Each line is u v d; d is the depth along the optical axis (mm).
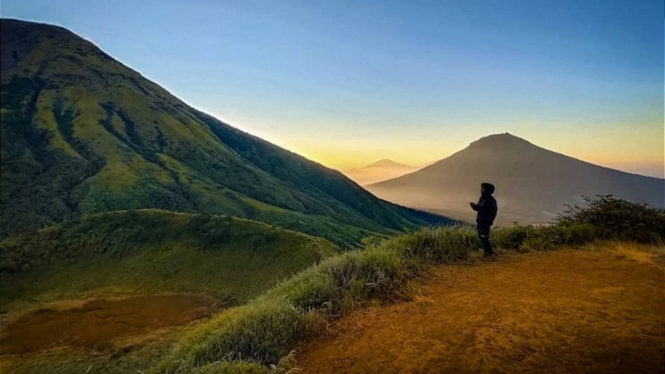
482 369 4152
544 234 10305
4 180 107875
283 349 5523
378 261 7805
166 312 51281
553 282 6754
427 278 7711
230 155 174500
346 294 6934
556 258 8516
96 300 57781
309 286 7242
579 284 6520
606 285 6363
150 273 65125
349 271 7723
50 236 74625
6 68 193375
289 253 61531
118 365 30797
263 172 177375
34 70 195250
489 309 5750
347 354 5055
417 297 6707
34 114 155375
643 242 9844
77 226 76750
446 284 7270
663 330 4586
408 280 7461
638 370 3818
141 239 72562
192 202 111562
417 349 4820
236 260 64062
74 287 63156
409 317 5914
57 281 64875
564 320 5066
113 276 65688
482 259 8891
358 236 115188
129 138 153625
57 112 161250
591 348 4305
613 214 10820
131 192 107312
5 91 169125
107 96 181500
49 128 145000
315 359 5117
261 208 117750
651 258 7852
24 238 74688
